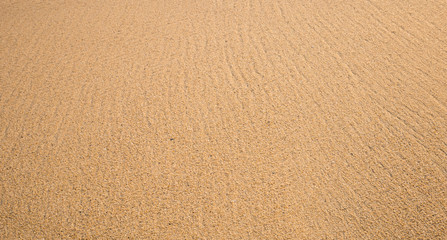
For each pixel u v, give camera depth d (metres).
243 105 3.27
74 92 3.66
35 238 2.37
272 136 2.93
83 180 2.74
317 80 3.44
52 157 2.96
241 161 2.75
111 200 2.57
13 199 2.64
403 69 3.44
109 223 2.43
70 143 3.07
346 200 2.40
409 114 2.97
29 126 3.29
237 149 2.86
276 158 2.74
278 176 2.61
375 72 3.45
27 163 2.93
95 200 2.58
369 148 2.73
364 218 2.29
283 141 2.87
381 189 2.44
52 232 2.40
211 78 3.64
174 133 3.07
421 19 4.15
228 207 2.45
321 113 3.08
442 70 3.37
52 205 2.57
